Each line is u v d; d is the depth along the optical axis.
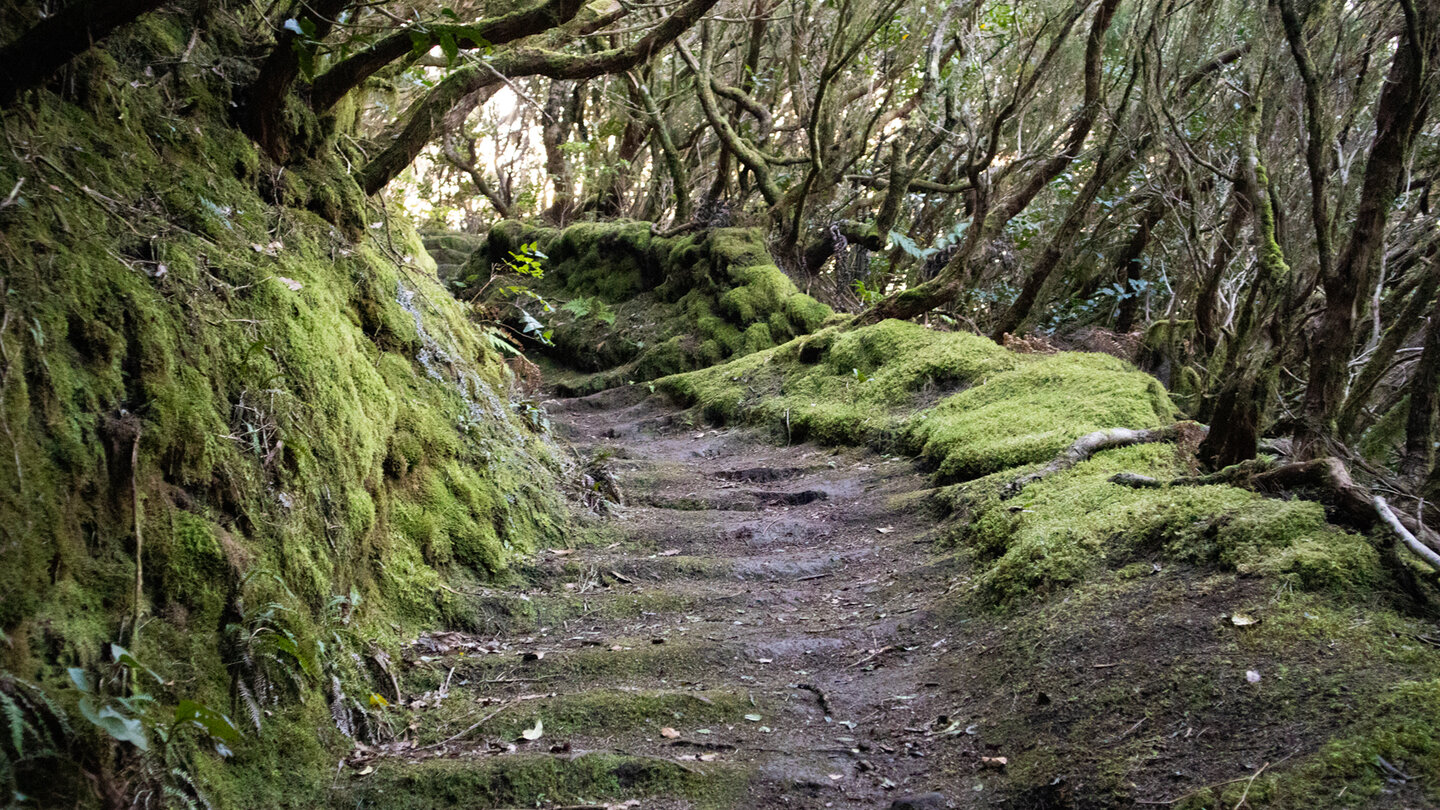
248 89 3.75
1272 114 4.61
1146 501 3.54
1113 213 8.77
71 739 1.91
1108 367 5.84
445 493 3.97
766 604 3.91
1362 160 4.37
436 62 6.14
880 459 5.73
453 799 2.47
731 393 7.44
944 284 7.29
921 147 10.10
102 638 2.11
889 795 2.54
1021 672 2.93
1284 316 3.88
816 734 2.88
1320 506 3.03
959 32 8.75
